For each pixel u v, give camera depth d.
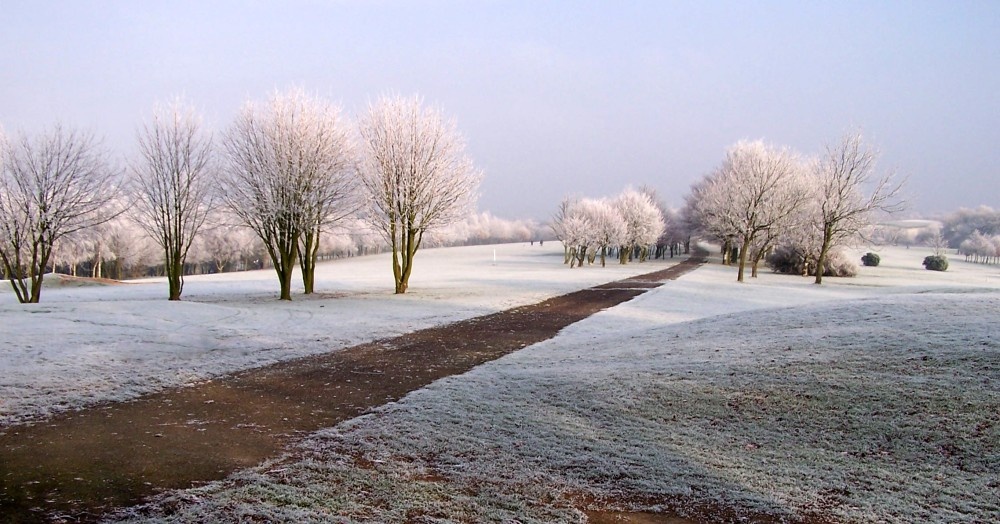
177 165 30.17
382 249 125.62
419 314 25.62
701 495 7.04
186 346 16.73
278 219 30.84
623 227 81.56
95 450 8.50
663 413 9.84
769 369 11.27
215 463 7.99
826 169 50.19
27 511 6.37
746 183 50.62
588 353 15.46
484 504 6.73
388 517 6.31
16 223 28.86
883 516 6.42
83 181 30.41
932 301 16.20
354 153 33.69
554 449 8.52
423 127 34.38
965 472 7.32
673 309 28.22
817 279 48.44
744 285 43.41
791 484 7.27
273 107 31.23
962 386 9.33
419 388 12.61
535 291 36.97
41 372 12.76
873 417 8.87
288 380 13.44
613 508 6.72
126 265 79.12
